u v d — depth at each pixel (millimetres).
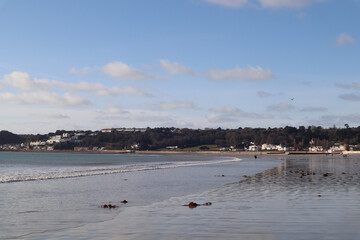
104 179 37562
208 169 59469
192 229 13289
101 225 14211
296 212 16562
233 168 62562
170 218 15500
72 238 12172
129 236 12344
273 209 17469
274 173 46781
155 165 77125
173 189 27781
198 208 18109
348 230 12883
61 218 15758
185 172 50750
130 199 22000
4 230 13438
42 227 13938
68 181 34844
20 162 103812
